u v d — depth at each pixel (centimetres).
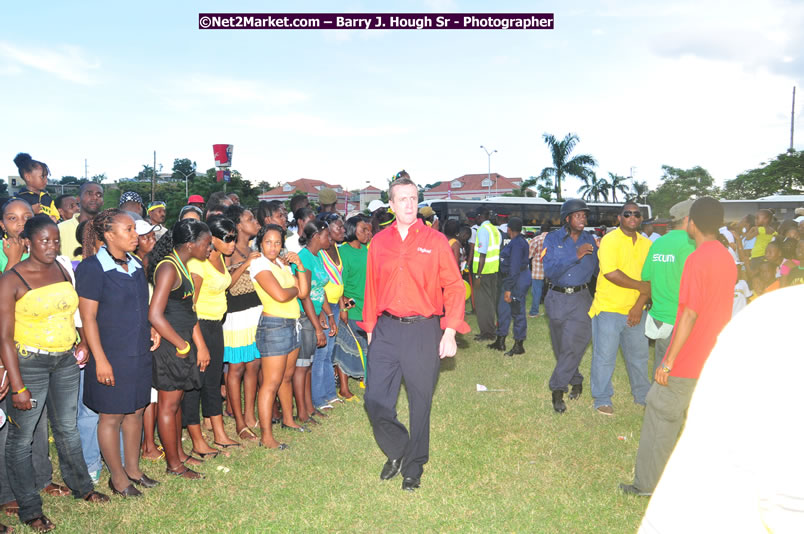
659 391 355
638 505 361
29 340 326
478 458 434
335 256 555
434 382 389
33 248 322
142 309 367
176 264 381
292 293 446
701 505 75
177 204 4712
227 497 373
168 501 366
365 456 442
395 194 382
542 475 405
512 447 455
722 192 5153
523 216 2530
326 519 343
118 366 355
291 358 482
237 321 467
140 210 614
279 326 450
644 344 555
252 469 417
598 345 538
